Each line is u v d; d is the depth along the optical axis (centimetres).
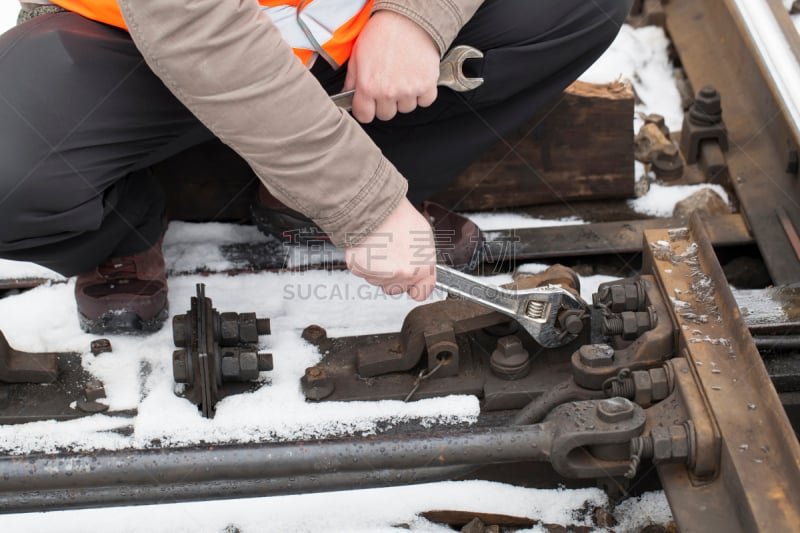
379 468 161
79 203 168
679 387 162
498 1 186
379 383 187
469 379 186
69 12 166
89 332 201
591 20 192
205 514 177
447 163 209
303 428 180
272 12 167
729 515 150
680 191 241
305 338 198
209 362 179
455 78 181
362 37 169
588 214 238
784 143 225
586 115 227
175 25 138
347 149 148
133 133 168
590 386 175
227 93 142
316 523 176
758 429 152
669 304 178
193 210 229
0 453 177
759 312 194
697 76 265
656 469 173
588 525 175
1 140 159
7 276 215
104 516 177
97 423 181
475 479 180
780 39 238
